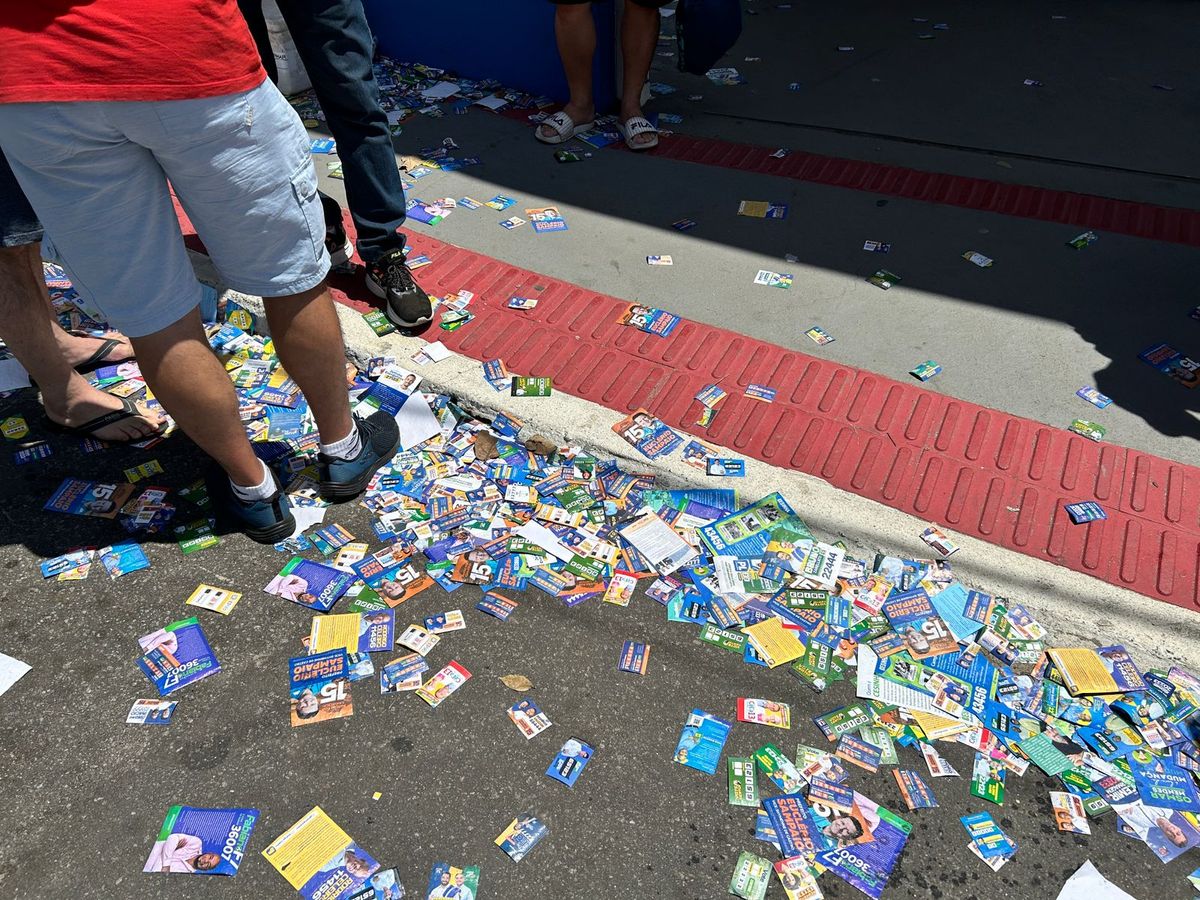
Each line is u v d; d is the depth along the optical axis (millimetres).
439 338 3234
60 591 2414
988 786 2027
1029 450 2799
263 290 2166
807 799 1989
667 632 2338
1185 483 2691
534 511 2658
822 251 3699
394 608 2379
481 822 1937
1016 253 3662
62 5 1591
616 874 1856
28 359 2629
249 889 1823
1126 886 1866
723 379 3062
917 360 3145
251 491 2438
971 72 5152
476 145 4449
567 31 4168
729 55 5426
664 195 4070
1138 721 2160
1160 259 3598
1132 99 4809
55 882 1828
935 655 2303
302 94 5016
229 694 2174
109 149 1785
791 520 2615
